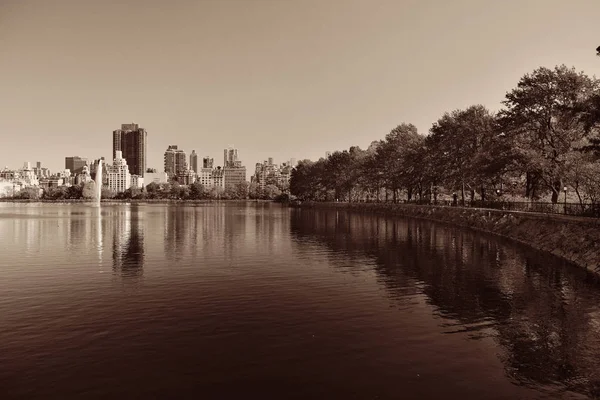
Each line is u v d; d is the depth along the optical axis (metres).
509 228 54.09
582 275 30.22
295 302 23.41
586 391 13.52
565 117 53.88
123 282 28.23
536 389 13.61
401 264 35.00
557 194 57.56
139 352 16.25
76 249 43.97
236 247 45.66
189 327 19.12
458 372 14.73
